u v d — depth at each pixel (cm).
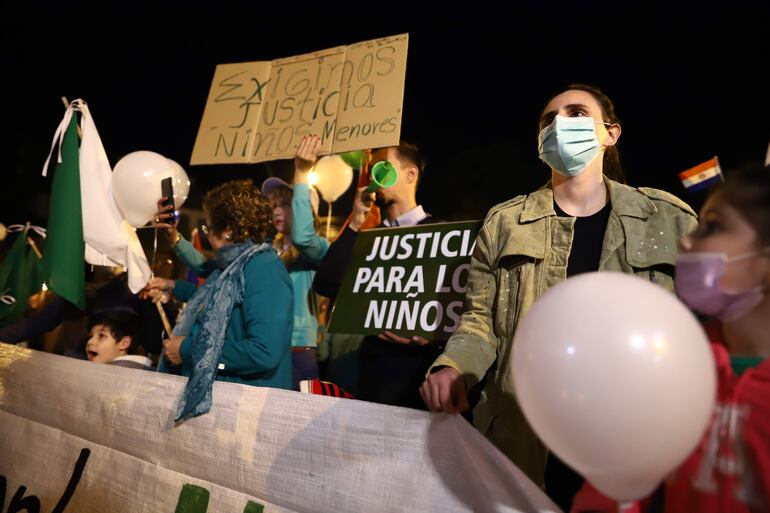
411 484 151
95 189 281
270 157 268
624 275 107
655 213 161
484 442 142
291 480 175
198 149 285
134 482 215
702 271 114
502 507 135
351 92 254
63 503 234
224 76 289
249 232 235
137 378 229
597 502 118
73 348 321
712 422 112
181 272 402
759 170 115
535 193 180
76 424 243
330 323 232
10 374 274
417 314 217
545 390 101
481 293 175
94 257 288
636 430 96
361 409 167
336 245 263
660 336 96
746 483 106
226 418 196
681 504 112
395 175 244
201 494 195
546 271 166
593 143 169
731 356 117
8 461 262
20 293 346
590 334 98
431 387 147
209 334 210
